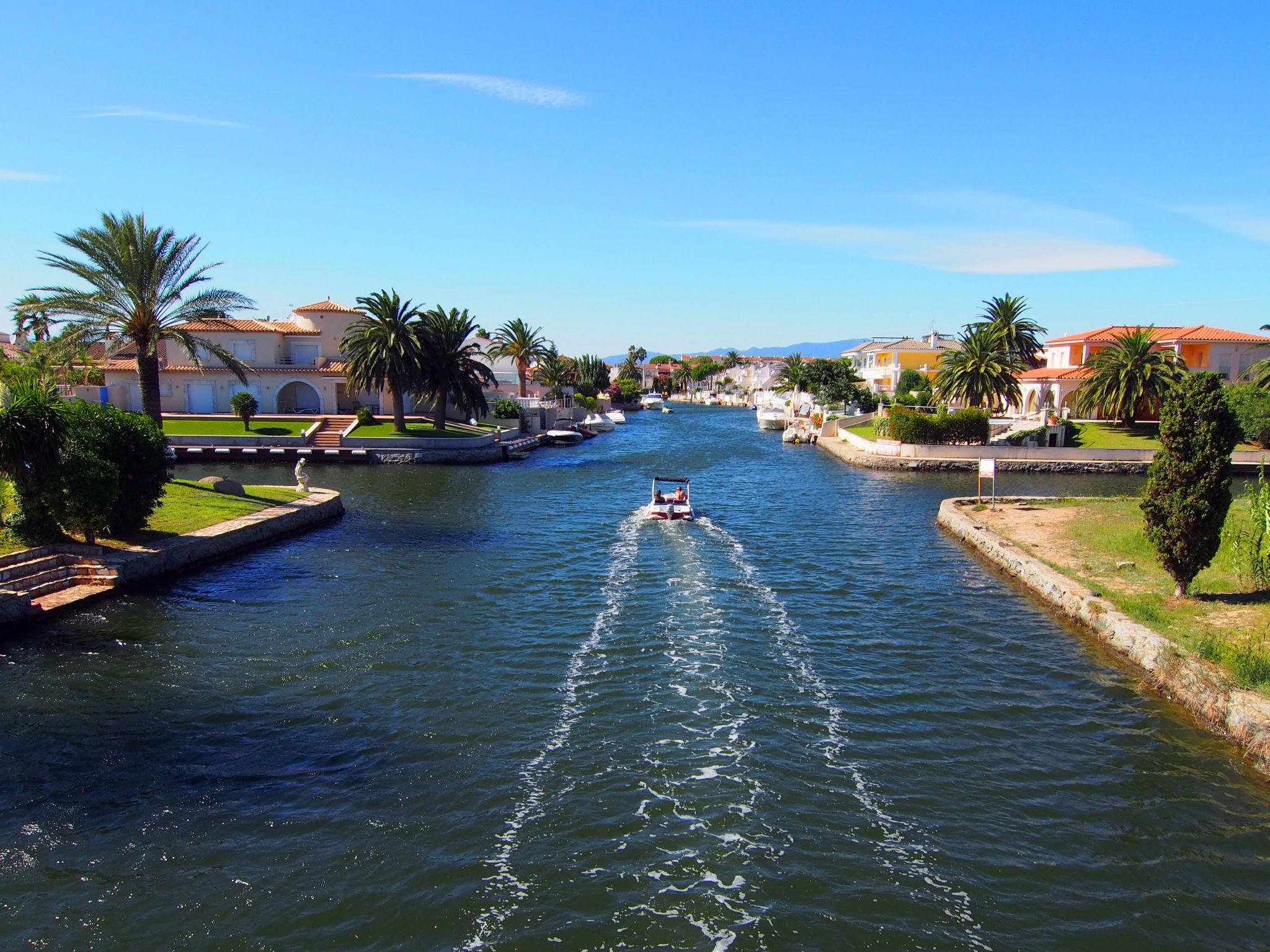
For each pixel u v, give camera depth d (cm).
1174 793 1166
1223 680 1388
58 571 2103
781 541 2936
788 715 1405
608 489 4347
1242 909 922
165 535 2511
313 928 874
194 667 1611
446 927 874
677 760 1236
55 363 3666
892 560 2641
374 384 5997
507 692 1492
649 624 1902
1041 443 5809
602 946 845
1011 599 2167
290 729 1337
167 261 3569
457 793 1140
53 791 1141
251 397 5944
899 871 977
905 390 9606
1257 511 1961
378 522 3253
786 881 955
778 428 9938
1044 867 992
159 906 906
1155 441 5806
